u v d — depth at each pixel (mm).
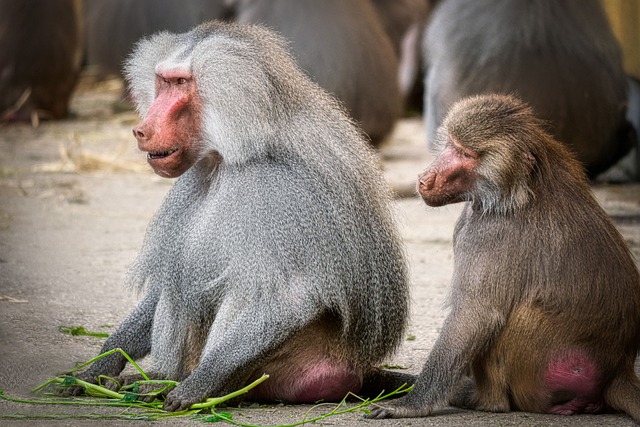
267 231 8289
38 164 23094
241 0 21828
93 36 26344
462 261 8414
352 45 20672
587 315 8234
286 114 8609
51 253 14898
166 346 8891
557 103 17641
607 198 18828
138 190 20297
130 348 9344
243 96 8430
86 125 28859
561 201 8461
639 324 8570
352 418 8344
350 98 20547
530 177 8445
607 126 18297
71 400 8773
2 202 18812
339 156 8758
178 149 8719
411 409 8234
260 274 8258
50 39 29031
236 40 8633
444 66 18281
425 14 29281
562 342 8266
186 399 8344
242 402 8867
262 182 8391
